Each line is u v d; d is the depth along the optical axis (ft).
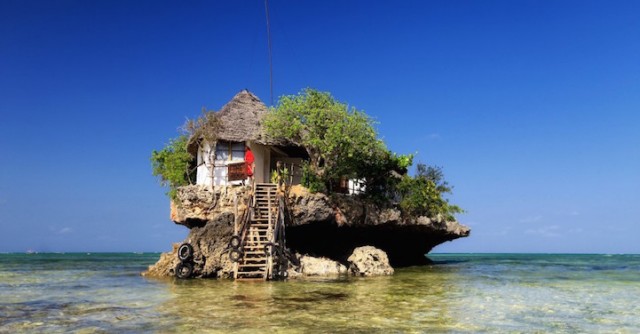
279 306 53.88
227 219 93.30
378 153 110.83
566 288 78.59
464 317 48.83
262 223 89.97
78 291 70.90
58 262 192.24
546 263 186.39
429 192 119.34
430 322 45.75
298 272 90.48
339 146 98.02
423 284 82.02
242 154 105.60
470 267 144.05
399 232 125.90
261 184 95.91
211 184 98.58
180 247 87.04
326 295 63.26
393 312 50.96
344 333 40.37
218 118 105.19
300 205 97.96
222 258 88.33
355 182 110.01
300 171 117.08
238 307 53.01
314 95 102.89
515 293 70.33
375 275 99.35
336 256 110.93
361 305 55.36
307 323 44.37
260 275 84.84
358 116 101.09
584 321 47.80
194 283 79.51
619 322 47.47
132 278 95.09
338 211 102.17
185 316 47.73
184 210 99.45
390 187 116.78
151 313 49.62
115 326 43.09
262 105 117.70
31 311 51.72
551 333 42.01
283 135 102.32
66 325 43.75
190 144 109.19
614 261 222.07
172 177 118.42
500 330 42.73
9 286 79.71
